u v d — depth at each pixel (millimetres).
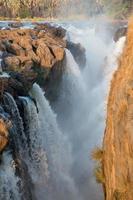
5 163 18141
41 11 120562
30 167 22094
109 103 14445
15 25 53781
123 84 11523
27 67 27375
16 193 18484
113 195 11047
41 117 25781
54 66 31234
